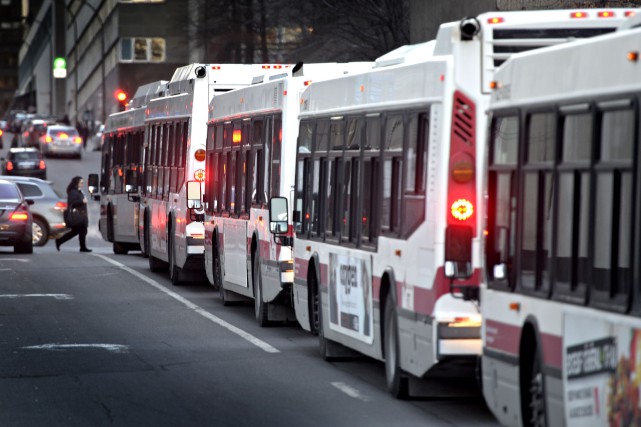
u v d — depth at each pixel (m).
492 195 28.12
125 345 45.16
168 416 31.61
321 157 41.72
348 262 37.94
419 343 31.52
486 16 31.20
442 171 30.75
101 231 99.38
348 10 107.94
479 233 30.47
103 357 42.16
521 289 26.06
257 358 41.94
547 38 31.17
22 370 39.41
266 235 49.34
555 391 24.16
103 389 35.84
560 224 24.27
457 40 31.05
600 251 22.42
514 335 26.41
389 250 34.06
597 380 22.19
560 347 23.94
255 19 131.88
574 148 23.91
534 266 25.47
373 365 40.50
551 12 31.30
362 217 36.78
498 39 31.09
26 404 33.47
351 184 38.03
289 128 47.62
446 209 30.62
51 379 37.69
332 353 41.03
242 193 54.25
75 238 124.50
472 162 30.77
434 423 30.47
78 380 37.44
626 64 21.78
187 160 65.75
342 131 39.34
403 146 33.44
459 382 33.72
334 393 35.06
